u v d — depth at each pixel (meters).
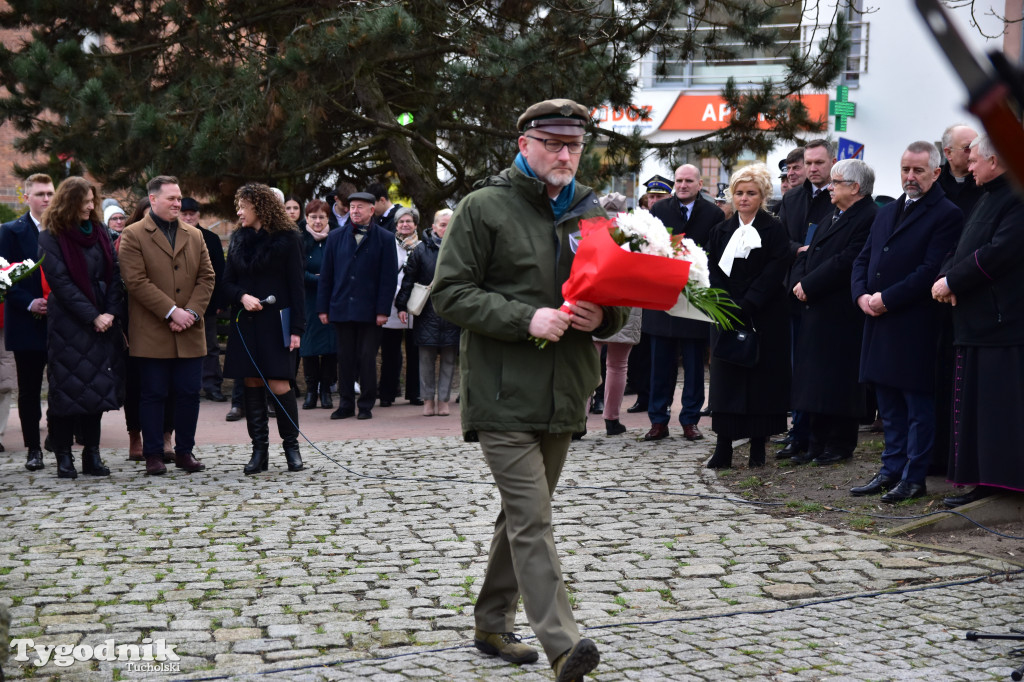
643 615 4.48
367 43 12.35
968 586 4.80
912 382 6.27
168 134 12.76
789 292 8.45
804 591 4.76
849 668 3.80
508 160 16.72
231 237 7.84
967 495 6.07
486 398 3.66
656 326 8.91
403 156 16.34
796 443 7.89
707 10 14.11
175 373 7.81
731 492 6.94
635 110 15.46
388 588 4.89
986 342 5.76
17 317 7.85
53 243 7.41
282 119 12.88
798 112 14.80
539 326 3.52
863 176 7.04
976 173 5.81
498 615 3.97
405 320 11.44
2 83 13.80
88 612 4.52
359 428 10.12
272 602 4.68
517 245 3.70
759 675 3.75
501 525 3.90
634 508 6.48
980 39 11.41
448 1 13.97
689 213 9.00
